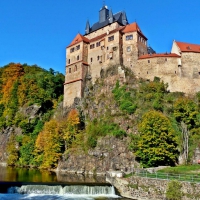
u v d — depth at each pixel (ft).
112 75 325.01
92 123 293.23
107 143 255.29
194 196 132.67
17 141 346.54
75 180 197.16
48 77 431.84
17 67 476.54
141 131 232.32
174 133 234.38
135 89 302.86
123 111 279.69
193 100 291.79
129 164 237.25
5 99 431.43
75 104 335.47
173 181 142.10
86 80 349.41
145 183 153.79
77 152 265.75
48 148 284.00
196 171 174.29
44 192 163.53
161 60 314.76
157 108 273.13
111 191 164.55
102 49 346.33
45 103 395.34
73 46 370.32
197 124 252.83
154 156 216.13
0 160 347.36
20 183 169.37
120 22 375.66
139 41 338.13
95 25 402.52
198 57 311.68
